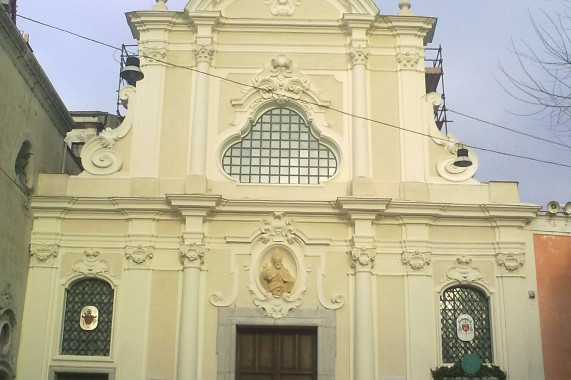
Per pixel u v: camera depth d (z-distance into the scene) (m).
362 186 21.08
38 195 20.86
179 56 22.66
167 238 20.86
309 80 22.48
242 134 22.23
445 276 20.70
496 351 20.06
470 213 20.92
